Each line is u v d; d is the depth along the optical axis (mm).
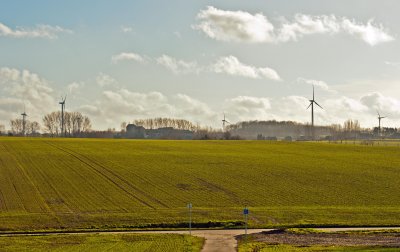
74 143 149375
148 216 67062
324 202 77562
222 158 121750
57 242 50781
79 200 77000
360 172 104188
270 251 44219
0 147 133000
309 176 99062
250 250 45125
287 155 131375
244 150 142125
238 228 62031
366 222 64562
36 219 65125
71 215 67625
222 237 54875
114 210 70812
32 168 102375
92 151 129250
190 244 49156
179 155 125312
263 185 90188
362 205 75688
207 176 97500
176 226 63188
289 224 63594
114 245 48844
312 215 68312
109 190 84250
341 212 70062
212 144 160500
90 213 68875
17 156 117188
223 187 88062
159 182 91188
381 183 93125
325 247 46406
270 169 106562
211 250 46188
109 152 128000
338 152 141250
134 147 142125
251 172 102500
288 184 91312
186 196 80812
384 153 139625
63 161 111438
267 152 137875
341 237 53750
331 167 110375
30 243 50250
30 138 168125
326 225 63125
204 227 62844
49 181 90500
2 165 105125
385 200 79438
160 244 49281
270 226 62875
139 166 106938
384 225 63188
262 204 75875
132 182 90875
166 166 107625
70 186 86875
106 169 102688
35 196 79312
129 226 62750
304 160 121375
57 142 151125
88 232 59562
